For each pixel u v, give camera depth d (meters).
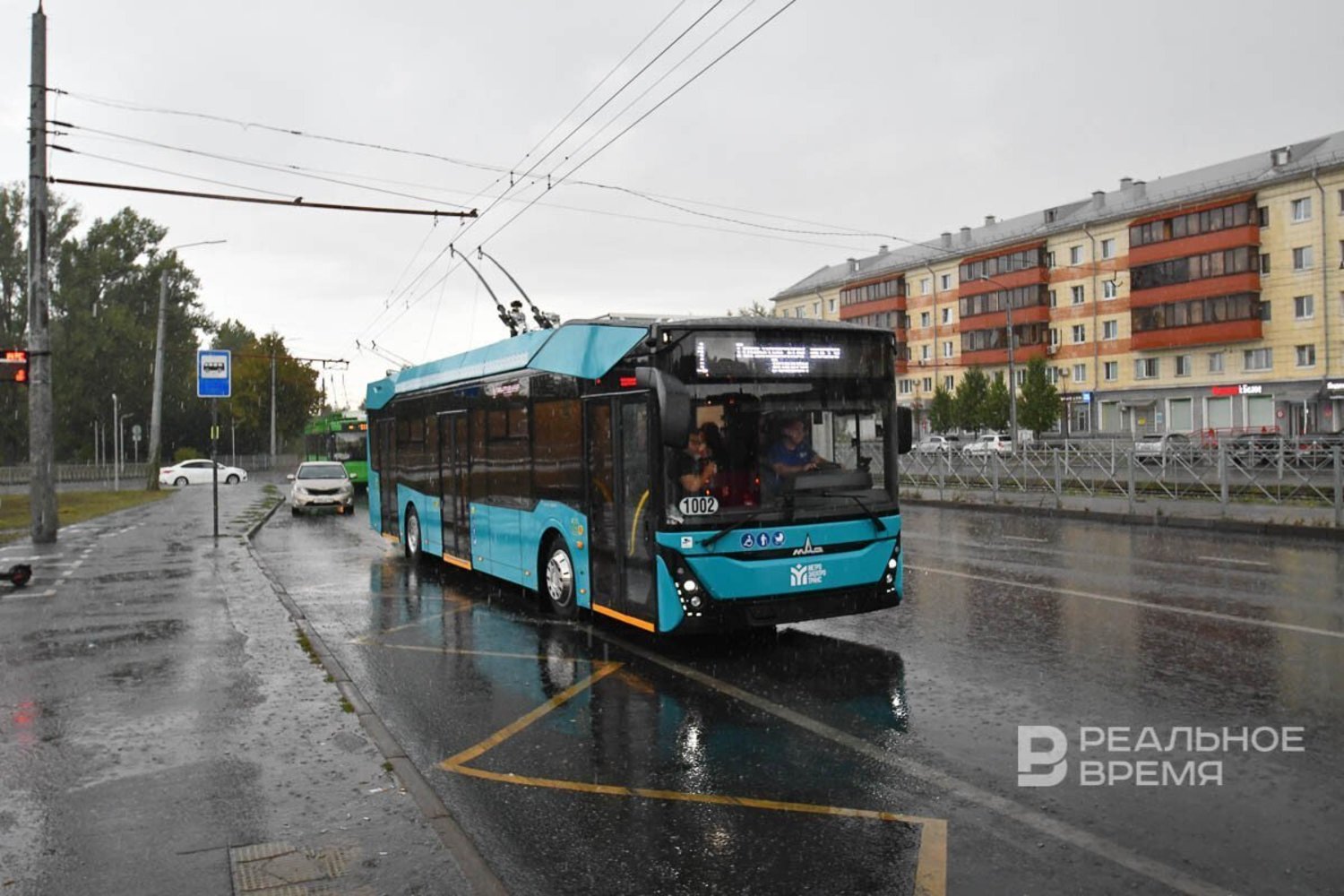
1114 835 4.45
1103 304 59.53
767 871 4.19
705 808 4.93
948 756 5.60
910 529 19.77
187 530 21.02
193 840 4.44
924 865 4.20
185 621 10.06
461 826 4.74
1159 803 4.80
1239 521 18.38
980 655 8.05
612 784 5.32
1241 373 52.22
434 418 14.33
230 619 10.14
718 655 8.43
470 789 5.29
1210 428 52.50
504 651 8.86
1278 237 50.00
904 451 8.70
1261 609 9.69
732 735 6.15
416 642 9.38
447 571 14.85
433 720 6.67
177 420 86.06
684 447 7.54
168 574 13.73
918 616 9.80
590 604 9.31
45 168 19.41
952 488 27.50
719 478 7.91
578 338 9.45
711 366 7.95
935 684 7.21
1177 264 54.16
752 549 7.89
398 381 16.42
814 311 86.25
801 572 8.02
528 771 5.58
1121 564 13.51
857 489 8.34
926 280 74.25
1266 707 6.31
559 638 9.38
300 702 6.82
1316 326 48.38
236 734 6.09
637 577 8.34
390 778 5.26
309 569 15.30
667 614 7.84
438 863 4.17
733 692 7.19
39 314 19.09
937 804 4.89
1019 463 25.12
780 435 8.09
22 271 70.44
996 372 66.62
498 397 11.62
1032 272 63.22
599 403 8.97
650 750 5.89
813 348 8.26
